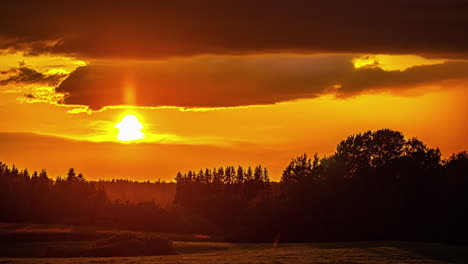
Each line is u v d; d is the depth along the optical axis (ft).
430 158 413.39
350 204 401.70
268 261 186.09
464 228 362.94
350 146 439.22
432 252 229.45
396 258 202.59
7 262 185.68
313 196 422.82
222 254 231.91
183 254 251.60
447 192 380.99
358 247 263.70
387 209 387.75
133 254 247.70
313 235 400.06
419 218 378.53
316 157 465.06
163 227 498.69
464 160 409.90
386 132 432.66
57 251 246.06
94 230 461.37
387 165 411.75
